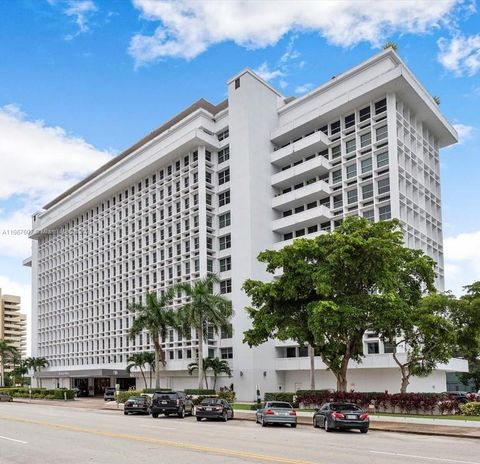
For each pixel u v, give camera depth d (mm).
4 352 101250
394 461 13094
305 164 56062
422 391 46750
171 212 67562
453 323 34281
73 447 15484
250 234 56812
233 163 60281
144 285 69688
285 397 39969
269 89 63000
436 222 57500
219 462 12484
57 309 88938
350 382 49906
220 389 53469
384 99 51781
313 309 27125
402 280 31609
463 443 18672
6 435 19203
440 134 60875
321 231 55281
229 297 58625
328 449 15523
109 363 74438
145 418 30344
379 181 50938
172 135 68938
